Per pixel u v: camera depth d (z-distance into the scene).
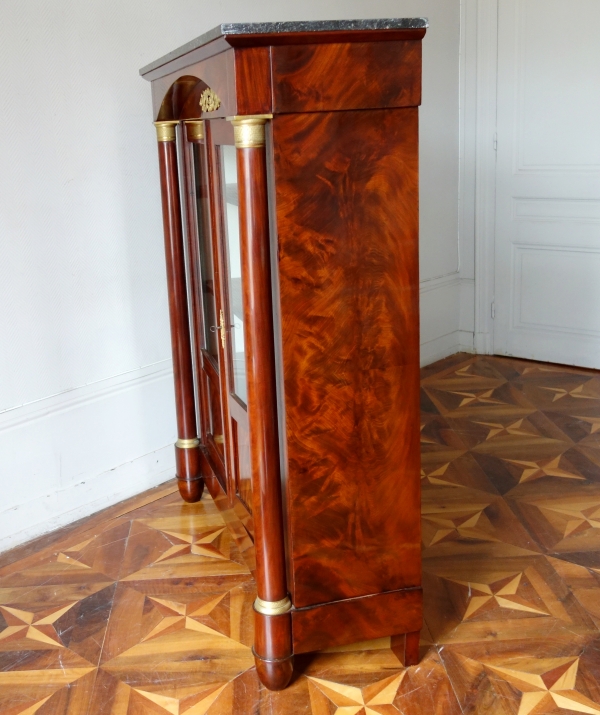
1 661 2.14
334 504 1.87
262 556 1.88
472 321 4.91
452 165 4.64
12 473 2.77
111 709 1.94
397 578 1.97
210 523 2.91
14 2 2.56
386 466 1.89
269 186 1.67
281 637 1.92
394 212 1.74
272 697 1.96
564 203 4.39
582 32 4.13
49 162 2.74
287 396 1.77
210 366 2.67
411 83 1.67
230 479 2.45
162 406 3.26
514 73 4.39
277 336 1.76
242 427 2.24
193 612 2.34
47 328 2.82
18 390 2.76
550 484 3.08
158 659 2.13
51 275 2.81
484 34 4.43
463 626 2.21
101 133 2.89
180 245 2.86
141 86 2.99
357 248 1.74
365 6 3.95
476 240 4.76
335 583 1.92
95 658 2.14
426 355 4.74
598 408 3.88
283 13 3.53
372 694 1.96
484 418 3.81
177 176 2.80
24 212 2.70
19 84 2.62
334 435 1.83
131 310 3.09
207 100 2.01
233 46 1.55
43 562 2.66
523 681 1.98
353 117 1.66
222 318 2.33
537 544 2.64
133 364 3.13
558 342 4.62
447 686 1.98
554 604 2.30
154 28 3.00
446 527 2.78
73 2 2.73
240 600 2.39
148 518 2.97
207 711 1.92
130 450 3.16
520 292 4.69
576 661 2.05
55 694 2.00
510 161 4.52
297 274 1.71
